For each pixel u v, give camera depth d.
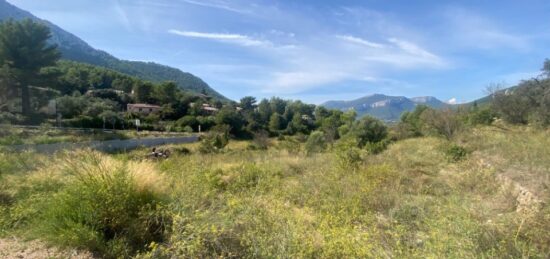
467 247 3.61
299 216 4.98
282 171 10.78
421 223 5.02
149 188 4.55
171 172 7.24
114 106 60.50
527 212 4.49
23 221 4.54
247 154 18.53
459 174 8.41
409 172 9.23
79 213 4.04
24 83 36.00
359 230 4.72
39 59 36.53
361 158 11.80
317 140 23.53
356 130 26.59
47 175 6.41
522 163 7.84
